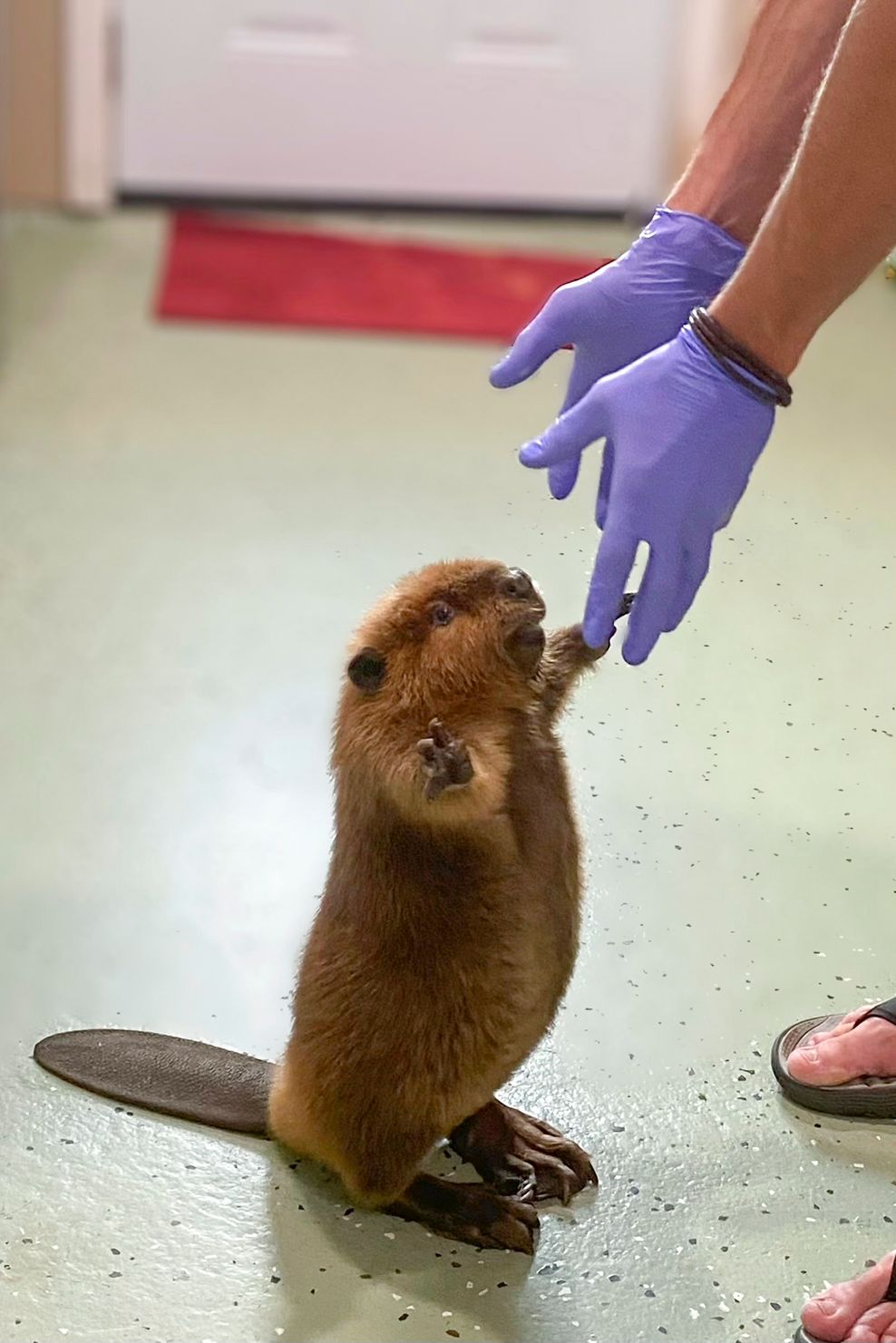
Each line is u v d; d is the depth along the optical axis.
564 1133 1.83
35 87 4.77
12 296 4.33
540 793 1.56
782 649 2.77
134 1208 1.71
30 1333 1.55
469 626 1.51
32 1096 1.86
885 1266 1.56
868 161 1.36
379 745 1.51
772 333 1.51
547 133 5.00
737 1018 2.01
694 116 4.90
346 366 4.06
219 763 2.55
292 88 4.89
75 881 2.28
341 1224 1.70
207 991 2.09
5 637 2.84
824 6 1.66
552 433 1.59
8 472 3.44
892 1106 1.85
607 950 2.11
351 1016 1.58
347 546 3.22
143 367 3.98
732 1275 1.64
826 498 3.38
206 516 3.32
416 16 4.82
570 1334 1.56
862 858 2.31
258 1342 1.55
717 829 2.35
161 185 4.99
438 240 4.88
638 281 1.73
